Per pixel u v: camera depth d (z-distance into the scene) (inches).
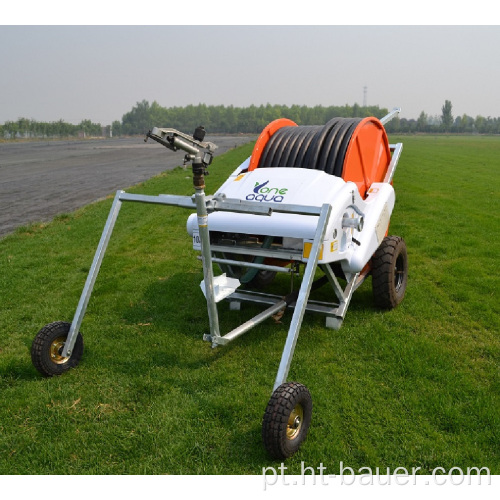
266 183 178.2
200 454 118.6
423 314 201.9
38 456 118.3
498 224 381.1
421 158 1175.6
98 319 200.5
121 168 1003.9
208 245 139.6
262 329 187.5
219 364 161.9
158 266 276.7
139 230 373.4
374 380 151.5
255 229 163.2
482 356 167.6
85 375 155.2
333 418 131.5
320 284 205.3
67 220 423.8
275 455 113.3
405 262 213.5
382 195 207.5
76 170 957.2
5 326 195.6
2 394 145.1
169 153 1617.9
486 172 815.1
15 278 258.5
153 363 162.9
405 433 125.2
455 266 267.6
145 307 213.9
